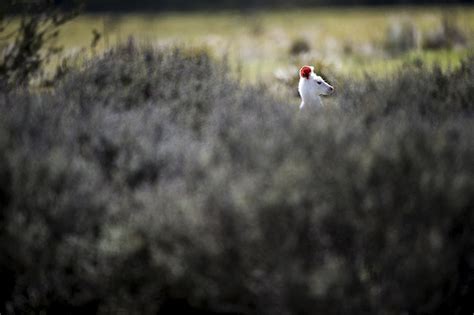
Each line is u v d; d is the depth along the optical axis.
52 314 13.12
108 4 197.12
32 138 14.26
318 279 11.02
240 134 13.52
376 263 11.66
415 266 11.31
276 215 11.20
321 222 11.38
